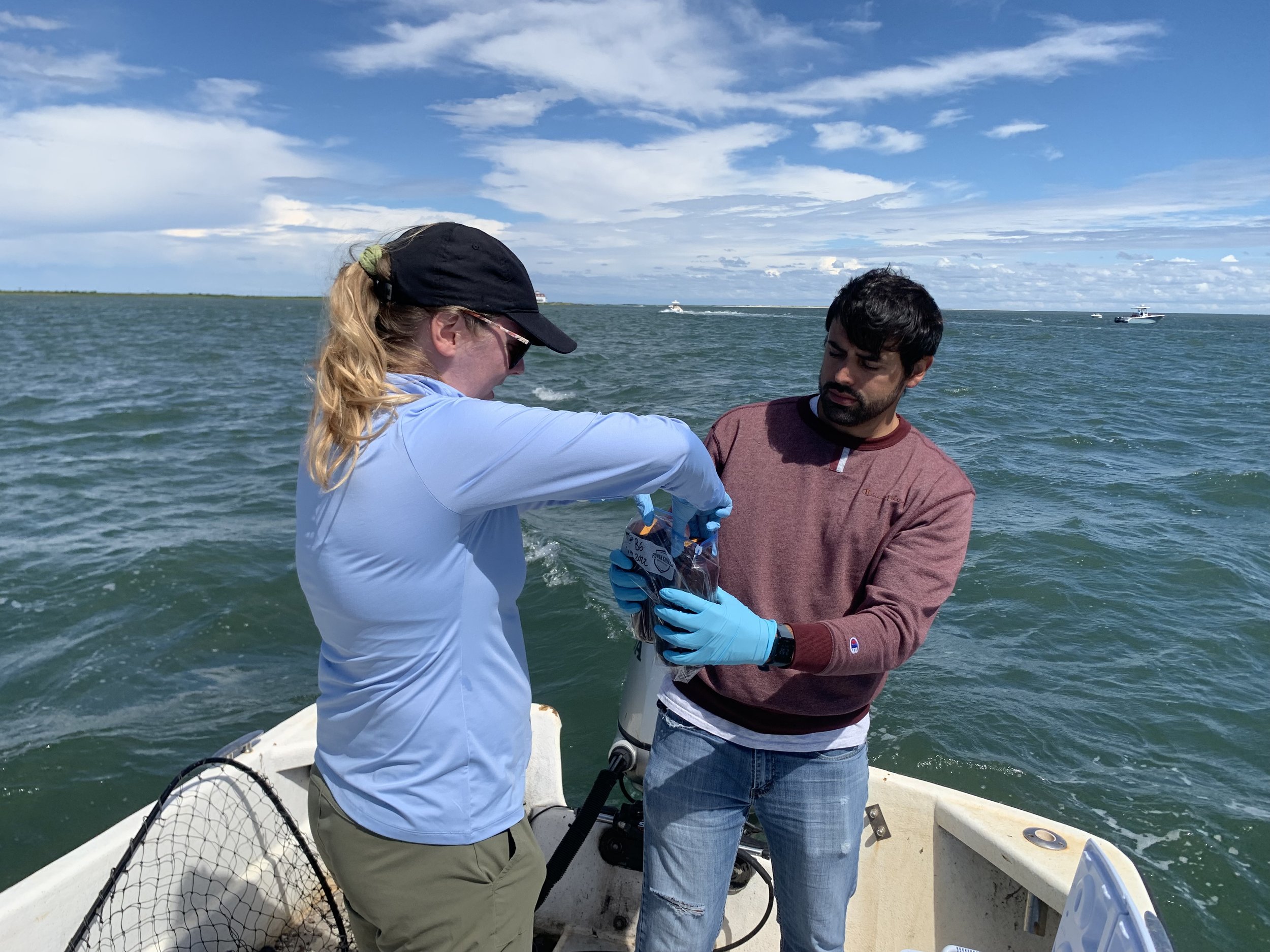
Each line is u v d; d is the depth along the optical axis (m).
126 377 26.03
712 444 1.95
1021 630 6.80
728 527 1.82
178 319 85.06
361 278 1.30
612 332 56.81
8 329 56.69
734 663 1.49
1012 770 5.03
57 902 1.86
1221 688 5.95
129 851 1.83
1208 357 41.47
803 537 1.74
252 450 14.23
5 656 6.25
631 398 18.64
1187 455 13.77
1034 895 2.02
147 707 5.58
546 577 7.30
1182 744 5.34
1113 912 1.36
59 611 6.99
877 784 2.29
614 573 1.63
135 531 9.22
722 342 43.31
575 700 5.50
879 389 1.63
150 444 14.79
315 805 1.46
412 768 1.34
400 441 1.22
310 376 1.32
